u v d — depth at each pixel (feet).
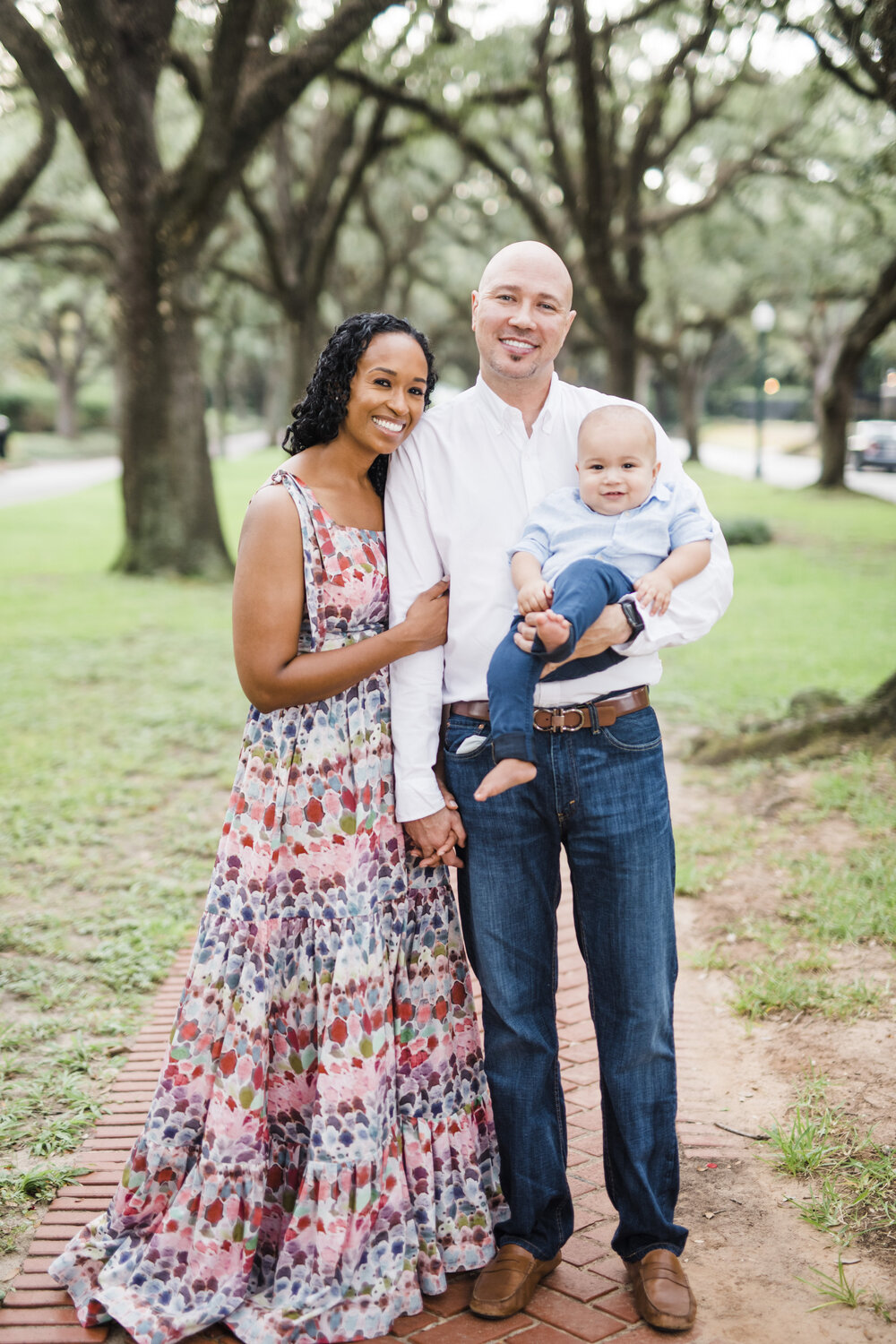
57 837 18.51
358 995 7.70
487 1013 7.88
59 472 124.06
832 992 12.32
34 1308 7.91
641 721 7.69
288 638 7.67
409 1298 7.73
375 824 7.89
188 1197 7.77
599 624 7.29
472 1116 8.30
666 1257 7.82
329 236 53.26
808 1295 7.93
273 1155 7.98
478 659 7.89
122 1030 12.34
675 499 7.80
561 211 66.59
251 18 32.89
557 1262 8.21
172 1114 7.88
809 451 144.36
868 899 14.44
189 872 17.10
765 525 53.88
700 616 7.60
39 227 58.03
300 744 7.77
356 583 7.84
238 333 122.21
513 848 7.73
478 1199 8.21
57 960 14.14
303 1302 7.41
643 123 46.78
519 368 7.55
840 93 34.09
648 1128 7.70
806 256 70.69
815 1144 9.68
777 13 23.43
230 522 67.10
